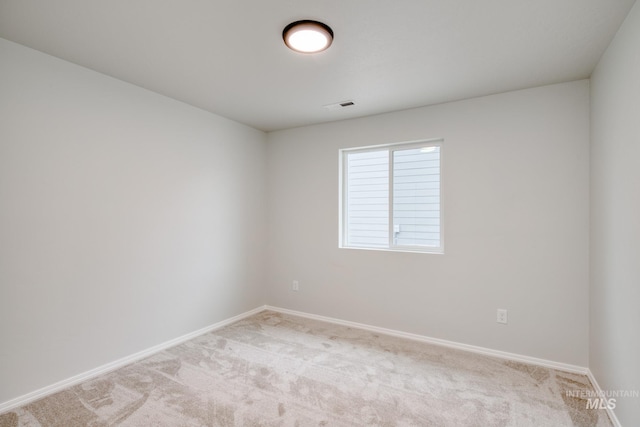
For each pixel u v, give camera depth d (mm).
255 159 3945
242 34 1896
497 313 2771
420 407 2020
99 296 2434
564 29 1815
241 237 3746
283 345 2977
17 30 1868
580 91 2488
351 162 3660
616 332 1842
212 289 3379
